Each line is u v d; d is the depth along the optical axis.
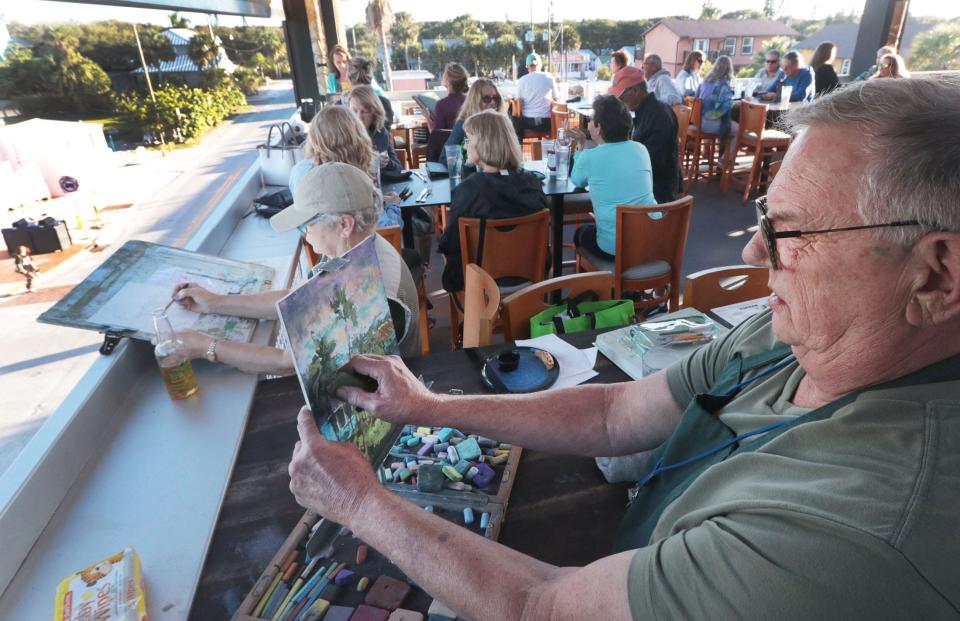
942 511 0.41
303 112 3.71
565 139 3.85
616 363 1.30
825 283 0.51
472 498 0.89
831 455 0.49
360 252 0.85
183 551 0.83
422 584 0.62
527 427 0.91
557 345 1.38
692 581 0.47
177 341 1.19
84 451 1.01
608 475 0.95
